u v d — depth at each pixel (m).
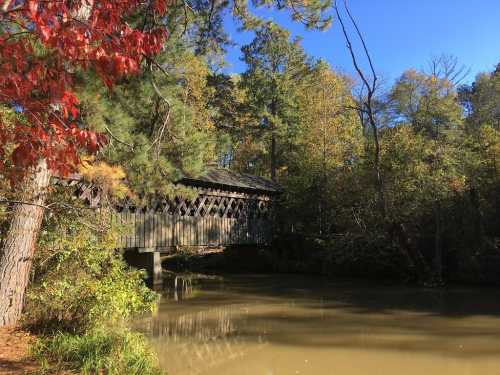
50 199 8.62
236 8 13.72
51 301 7.72
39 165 7.90
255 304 14.88
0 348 6.40
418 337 10.23
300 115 33.41
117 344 6.84
